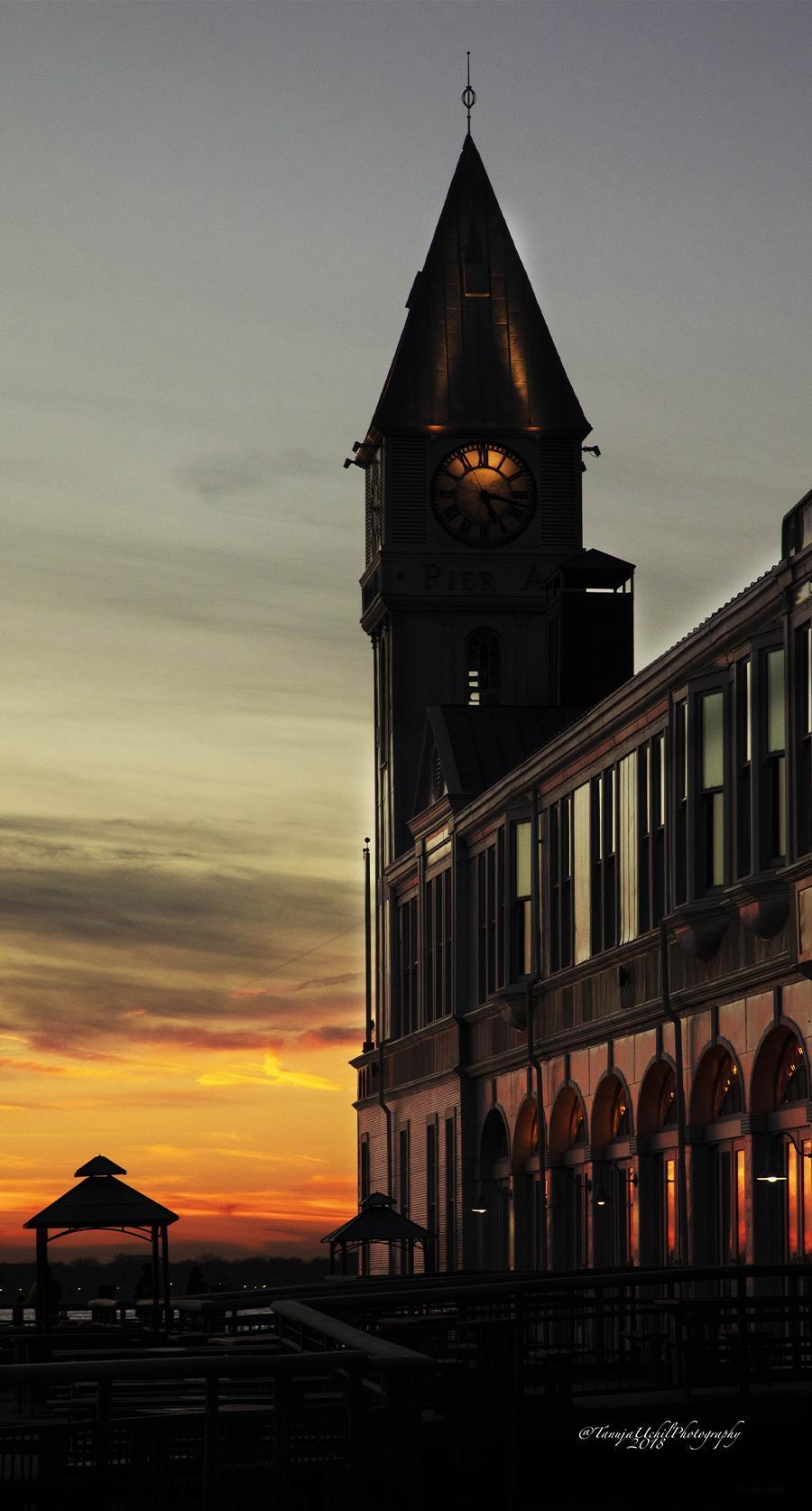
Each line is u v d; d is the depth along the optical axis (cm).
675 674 4488
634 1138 4806
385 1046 7625
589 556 8869
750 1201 4100
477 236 9719
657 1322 4234
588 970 5166
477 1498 2744
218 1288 7519
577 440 9406
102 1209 4728
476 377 9425
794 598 3884
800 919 3794
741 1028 4184
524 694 9231
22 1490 2231
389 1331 2858
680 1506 2806
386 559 9244
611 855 5072
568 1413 2778
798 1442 2859
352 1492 2130
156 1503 2216
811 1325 3831
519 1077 5875
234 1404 2727
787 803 3903
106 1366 1947
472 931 6506
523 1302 2827
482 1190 6334
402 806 8969
